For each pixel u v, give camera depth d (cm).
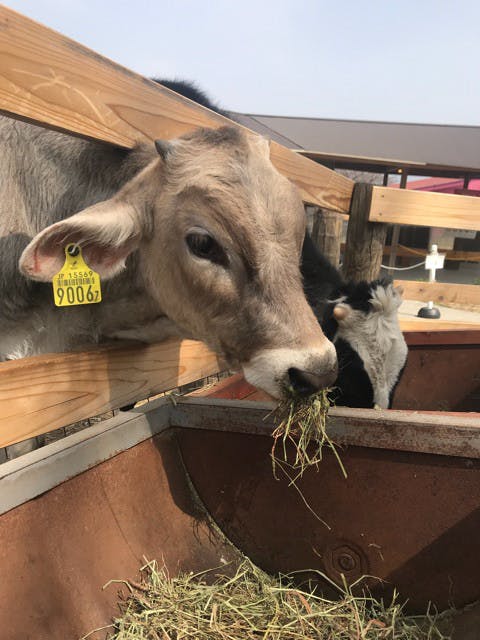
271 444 68
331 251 171
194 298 63
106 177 73
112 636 55
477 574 61
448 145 716
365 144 699
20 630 47
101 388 72
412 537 63
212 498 74
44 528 52
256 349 60
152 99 69
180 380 91
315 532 69
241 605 64
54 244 59
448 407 132
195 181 59
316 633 62
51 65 53
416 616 65
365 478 64
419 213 131
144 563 63
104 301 76
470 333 127
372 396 91
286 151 95
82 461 56
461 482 59
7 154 75
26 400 60
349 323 91
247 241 57
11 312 78
